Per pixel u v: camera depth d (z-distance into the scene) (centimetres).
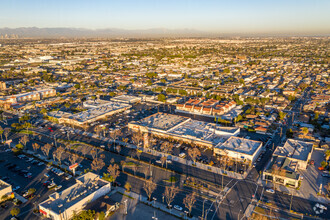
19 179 16350
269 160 18400
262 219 12662
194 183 15725
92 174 15838
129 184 15038
